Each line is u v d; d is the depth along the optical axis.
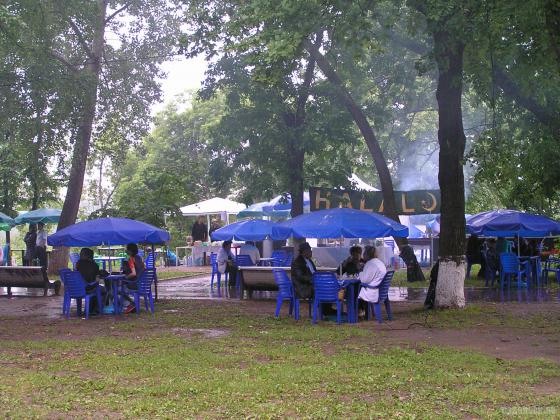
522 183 21.48
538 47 13.60
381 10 16.58
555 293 18.55
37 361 9.66
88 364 9.29
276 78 14.34
